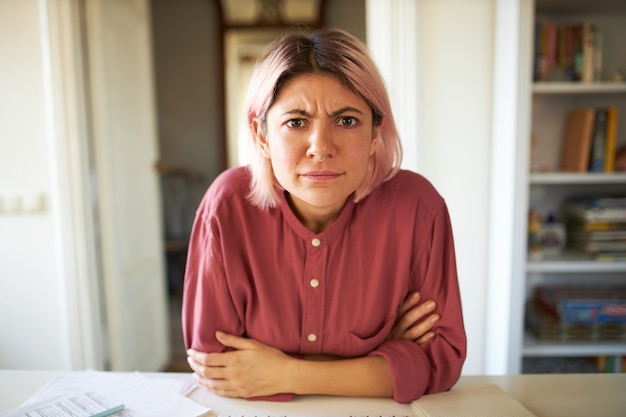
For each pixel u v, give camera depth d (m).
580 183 1.97
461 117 1.89
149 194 2.48
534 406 0.78
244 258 0.85
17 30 1.90
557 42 1.75
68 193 1.92
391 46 1.85
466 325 1.97
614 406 0.77
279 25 3.86
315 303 0.84
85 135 1.95
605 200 1.79
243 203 0.85
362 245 0.84
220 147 4.04
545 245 1.81
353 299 0.84
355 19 3.78
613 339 1.78
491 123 1.88
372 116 0.74
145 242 2.42
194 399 0.81
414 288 0.90
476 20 1.85
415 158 1.88
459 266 1.95
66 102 1.89
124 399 0.79
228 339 0.85
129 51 2.26
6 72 1.92
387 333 0.87
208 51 3.97
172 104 4.03
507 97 1.70
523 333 1.87
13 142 1.95
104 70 1.98
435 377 0.83
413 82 1.86
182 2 3.93
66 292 1.97
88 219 1.97
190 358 0.87
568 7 1.80
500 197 1.78
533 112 1.94
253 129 0.79
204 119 4.04
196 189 4.07
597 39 1.73
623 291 1.88
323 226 0.87
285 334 0.86
